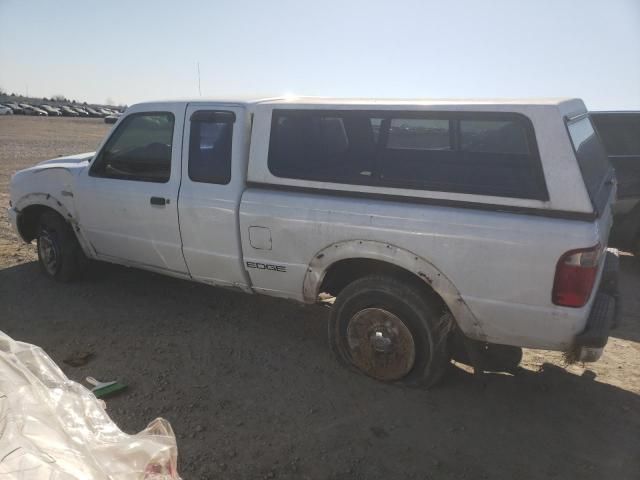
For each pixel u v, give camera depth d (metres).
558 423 3.41
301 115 3.82
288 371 3.96
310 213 3.70
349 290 3.77
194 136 4.22
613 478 2.93
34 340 4.33
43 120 47.12
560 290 3.05
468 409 3.53
